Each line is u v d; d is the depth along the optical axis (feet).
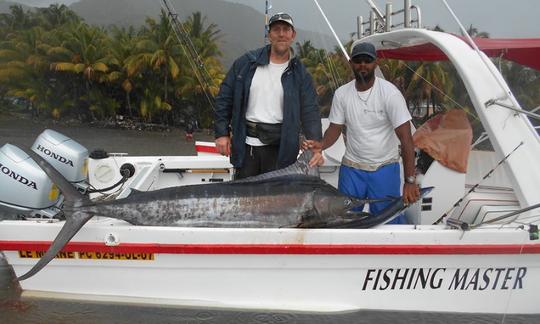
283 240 9.47
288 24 10.48
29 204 10.81
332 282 9.82
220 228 9.50
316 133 11.05
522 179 10.11
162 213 9.75
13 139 90.53
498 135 10.26
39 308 9.95
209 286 9.86
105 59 126.31
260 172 11.33
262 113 11.03
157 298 9.96
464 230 9.55
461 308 10.04
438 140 11.59
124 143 93.25
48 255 9.08
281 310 9.82
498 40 12.43
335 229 9.53
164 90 126.21
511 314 10.15
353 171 11.32
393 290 9.90
